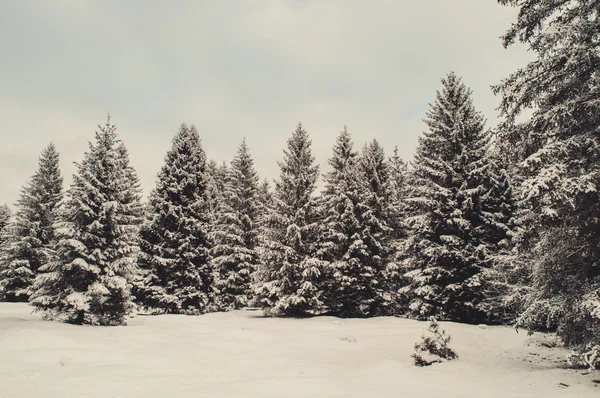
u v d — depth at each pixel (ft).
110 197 75.41
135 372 36.50
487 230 81.97
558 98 36.78
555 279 36.94
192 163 113.50
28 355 40.88
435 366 42.09
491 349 55.11
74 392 29.04
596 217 32.99
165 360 42.63
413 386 33.73
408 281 105.40
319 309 96.53
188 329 68.69
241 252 118.01
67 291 68.69
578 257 35.65
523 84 36.73
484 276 75.15
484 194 84.12
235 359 44.96
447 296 79.15
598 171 31.40
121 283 71.41
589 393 29.30
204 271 106.11
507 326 72.79
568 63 33.14
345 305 98.78
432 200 84.28
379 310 101.91
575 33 32.91
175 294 101.50
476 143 84.99
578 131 35.94
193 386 31.68
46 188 134.82
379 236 102.37
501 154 40.83
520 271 61.62
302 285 92.53
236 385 32.17
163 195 108.99
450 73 90.89
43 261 128.77
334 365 42.83
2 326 58.18
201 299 103.45
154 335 59.36
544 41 34.40
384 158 119.14
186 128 113.39
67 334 53.21
